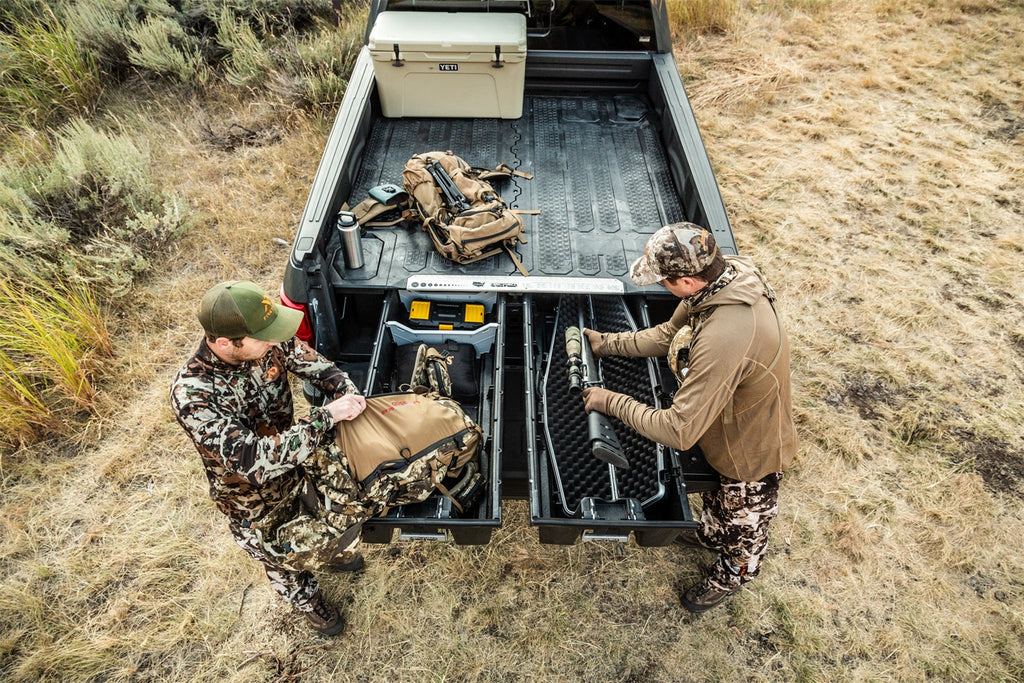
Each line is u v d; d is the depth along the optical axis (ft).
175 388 6.04
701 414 6.34
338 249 9.89
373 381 8.28
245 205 15.92
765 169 17.19
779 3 24.48
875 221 15.65
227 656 8.72
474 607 9.22
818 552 9.85
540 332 9.86
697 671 8.65
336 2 22.79
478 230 9.64
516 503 10.39
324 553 6.58
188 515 10.29
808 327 13.20
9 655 8.73
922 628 9.04
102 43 20.11
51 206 14.75
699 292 6.37
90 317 12.50
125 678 8.52
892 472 10.85
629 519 7.07
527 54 13.44
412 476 6.86
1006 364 12.51
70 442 11.35
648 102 14.02
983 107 19.30
